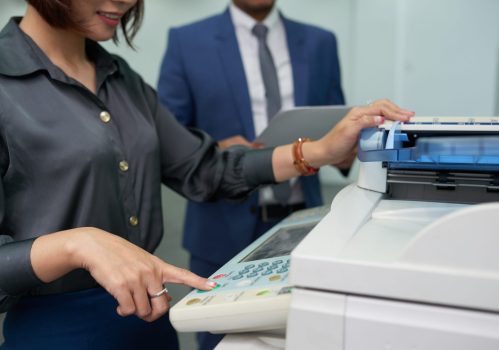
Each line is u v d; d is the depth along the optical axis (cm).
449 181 58
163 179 90
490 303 34
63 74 64
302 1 396
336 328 37
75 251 48
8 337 65
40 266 49
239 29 135
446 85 369
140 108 77
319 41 140
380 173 60
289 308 39
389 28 373
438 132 59
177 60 134
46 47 65
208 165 87
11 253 50
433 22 361
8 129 59
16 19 68
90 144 63
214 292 47
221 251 131
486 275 34
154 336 75
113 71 73
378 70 384
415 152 48
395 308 36
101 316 67
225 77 130
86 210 63
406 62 375
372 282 37
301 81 134
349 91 400
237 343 46
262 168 85
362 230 46
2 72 60
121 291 47
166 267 51
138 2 75
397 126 61
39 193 61
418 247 36
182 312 44
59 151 61
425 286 35
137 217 71
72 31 67
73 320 65
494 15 345
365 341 36
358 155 63
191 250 137
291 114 104
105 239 50
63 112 63
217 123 133
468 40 355
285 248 58
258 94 134
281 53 138
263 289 44
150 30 387
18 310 64
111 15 65
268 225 131
